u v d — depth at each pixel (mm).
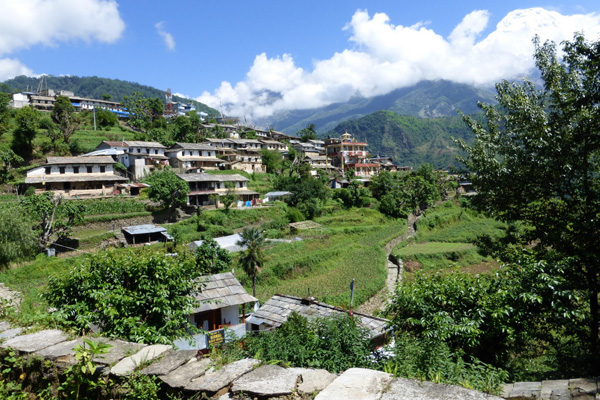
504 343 8859
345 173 98375
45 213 37062
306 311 21172
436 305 9141
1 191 49344
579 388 4812
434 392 3600
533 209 12133
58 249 38000
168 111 136750
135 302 7797
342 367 7188
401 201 80062
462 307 8844
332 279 42250
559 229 10906
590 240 9891
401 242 61250
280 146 101250
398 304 9672
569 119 10953
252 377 4195
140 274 8125
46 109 98812
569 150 10859
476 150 13188
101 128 86562
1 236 31672
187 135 83688
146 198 53031
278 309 22312
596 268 9852
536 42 12578
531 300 8148
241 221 55906
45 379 4984
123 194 54312
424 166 91562
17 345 5441
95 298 7504
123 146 66625
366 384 3801
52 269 33469
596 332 9531
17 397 4934
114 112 103312
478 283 9180
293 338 7871
